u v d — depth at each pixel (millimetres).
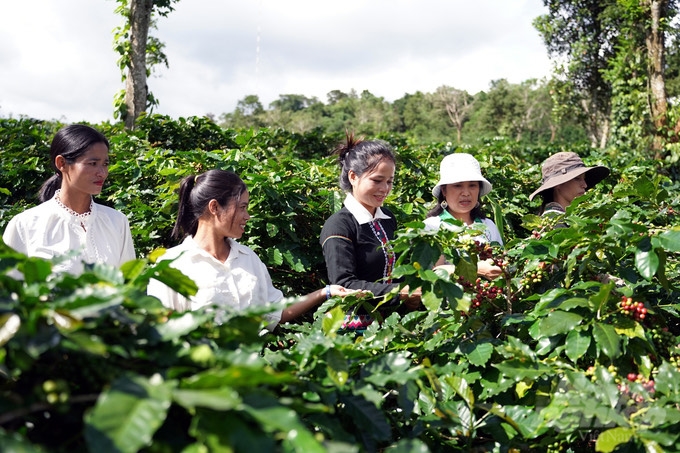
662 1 13867
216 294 2717
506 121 71688
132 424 1241
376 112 103625
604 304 2320
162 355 1560
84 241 2984
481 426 2178
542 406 2225
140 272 1873
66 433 1461
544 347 2381
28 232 2934
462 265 2566
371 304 3109
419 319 2771
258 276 2951
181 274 1899
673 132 13219
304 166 6004
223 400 1282
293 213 4734
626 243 2473
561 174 3869
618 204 2949
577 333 2281
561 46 25062
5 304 1434
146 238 4973
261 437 1354
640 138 13922
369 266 3197
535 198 7621
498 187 7566
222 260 2840
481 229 2684
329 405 1795
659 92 13875
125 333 1600
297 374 1936
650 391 2072
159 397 1302
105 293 1514
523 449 2131
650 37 14016
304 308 3059
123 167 6074
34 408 1357
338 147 3510
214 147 9016
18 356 1365
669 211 2990
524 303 2768
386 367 2021
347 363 2070
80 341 1366
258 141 9594
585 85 24891
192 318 1644
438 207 3553
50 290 1624
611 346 2176
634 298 2490
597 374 2066
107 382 1462
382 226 3295
